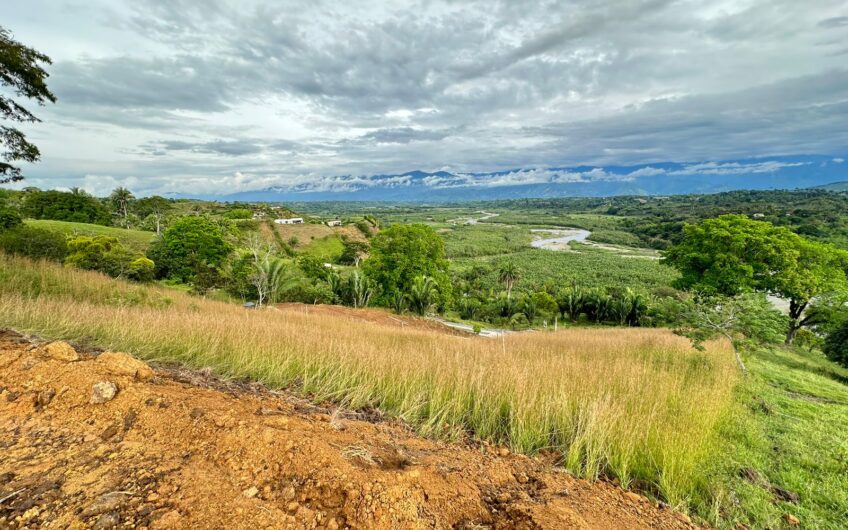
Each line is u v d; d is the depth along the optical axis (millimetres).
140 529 1668
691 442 3820
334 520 1966
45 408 2609
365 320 19359
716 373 7781
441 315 34531
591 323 38844
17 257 11820
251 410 3072
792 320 20781
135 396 2775
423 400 4410
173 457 2264
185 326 5773
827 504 3541
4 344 3486
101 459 2156
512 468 3119
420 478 2418
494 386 4617
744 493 3457
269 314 12367
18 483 1881
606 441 3602
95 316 5586
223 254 34188
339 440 2807
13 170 12781
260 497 2055
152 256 32688
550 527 2133
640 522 2592
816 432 5359
